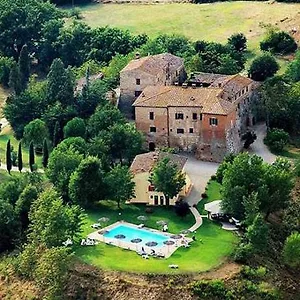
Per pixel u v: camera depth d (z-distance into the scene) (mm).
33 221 134625
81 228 137625
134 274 123625
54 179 154375
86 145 165125
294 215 145250
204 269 124625
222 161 165125
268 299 122938
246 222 133500
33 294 125562
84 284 123438
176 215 142750
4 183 155000
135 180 148000
